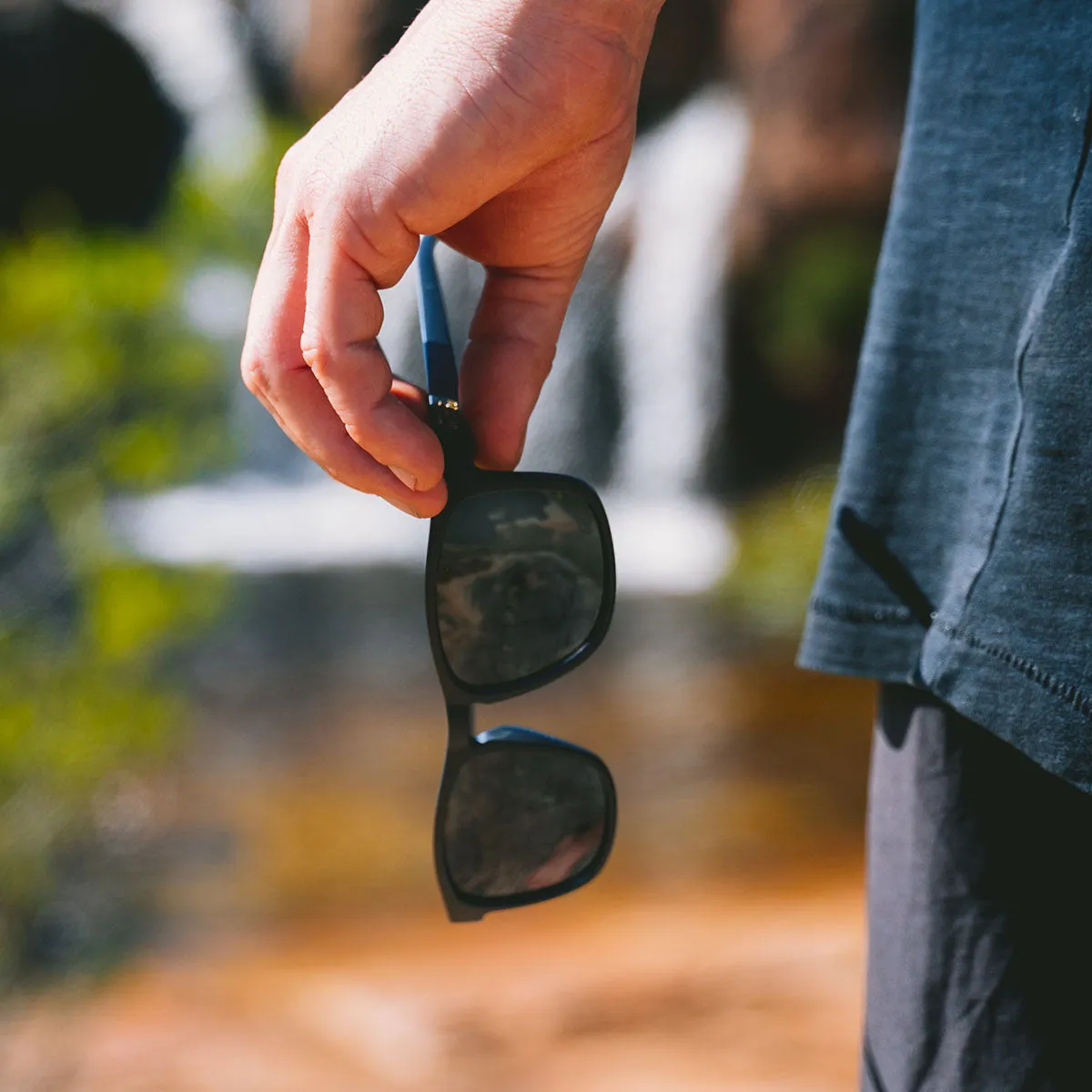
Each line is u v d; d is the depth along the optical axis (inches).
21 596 131.9
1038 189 36.5
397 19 476.1
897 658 39.4
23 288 130.9
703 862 178.5
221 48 508.7
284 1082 111.3
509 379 36.9
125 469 135.3
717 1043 113.5
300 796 207.9
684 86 503.5
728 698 274.1
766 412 480.4
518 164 31.8
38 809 133.6
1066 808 38.1
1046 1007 38.6
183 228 250.5
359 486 34.1
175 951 145.4
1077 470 34.7
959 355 38.7
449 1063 113.4
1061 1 36.2
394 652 309.0
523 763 36.7
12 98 482.0
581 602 35.5
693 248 471.2
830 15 451.2
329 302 31.9
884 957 41.3
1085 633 34.6
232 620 319.6
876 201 456.8
